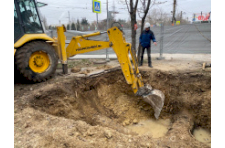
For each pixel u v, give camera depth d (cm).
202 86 514
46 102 450
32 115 367
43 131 312
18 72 491
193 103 502
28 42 512
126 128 471
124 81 597
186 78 539
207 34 823
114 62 822
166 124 507
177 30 860
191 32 843
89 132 315
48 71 542
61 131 309
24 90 481
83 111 504
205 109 486
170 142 346
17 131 311
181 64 665
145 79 579
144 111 556
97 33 536
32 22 548
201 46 842
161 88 551
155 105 486
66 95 492
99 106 555
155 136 462
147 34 621
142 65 671
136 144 296
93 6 800
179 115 501
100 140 297
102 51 1057
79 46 562
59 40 570
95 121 480
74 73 622
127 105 568
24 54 481
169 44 884
